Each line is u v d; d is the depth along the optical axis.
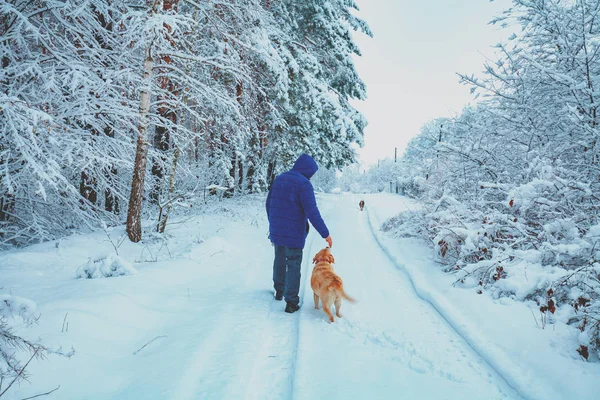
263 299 3.77
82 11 5.68
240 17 7.82
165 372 2.18
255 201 14.27
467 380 2.30
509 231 4.47
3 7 4.98
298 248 3.48
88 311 2.72
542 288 3.28
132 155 7.48
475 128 6.72
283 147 14.88
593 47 5.05
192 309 3.34
